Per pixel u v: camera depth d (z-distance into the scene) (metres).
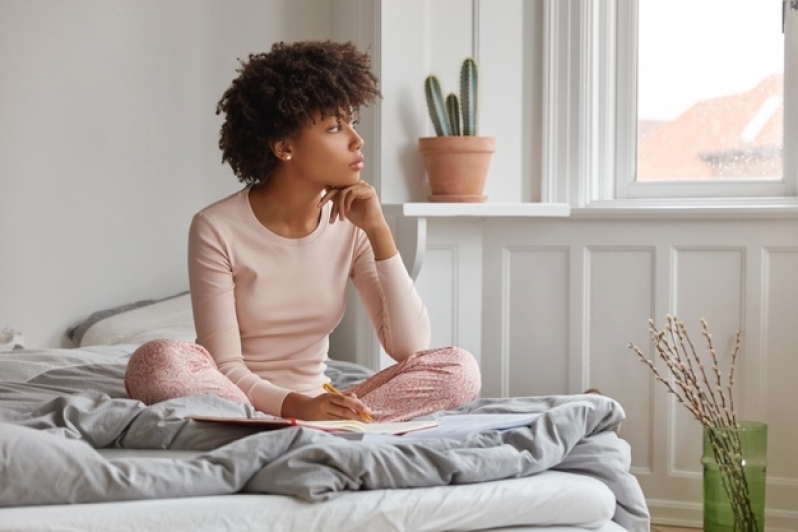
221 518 1.90
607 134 4.29
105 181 4.41
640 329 4.11
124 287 4.44
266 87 2.71
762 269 3.97
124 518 1.86
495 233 4.24
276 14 4.50
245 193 2.84
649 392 4.11
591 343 4.17
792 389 3.96
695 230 4.04
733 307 4.02
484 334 4.27
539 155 4.23
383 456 2.03
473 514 2.01
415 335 2.88
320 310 2.86
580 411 2.28
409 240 3.94
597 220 4.14
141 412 2.26
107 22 4.39
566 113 4.19
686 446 4.07
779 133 4.17
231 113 2.82
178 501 1.91
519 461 2.11
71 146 4.37
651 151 4.32
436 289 4.19
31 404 2.61
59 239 4.38
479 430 2.26
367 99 2.85
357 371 3.51
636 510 2.23
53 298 4.37
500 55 4.20
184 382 2.45
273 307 2.81
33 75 4.34
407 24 4.09
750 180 4.18
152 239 4.46
